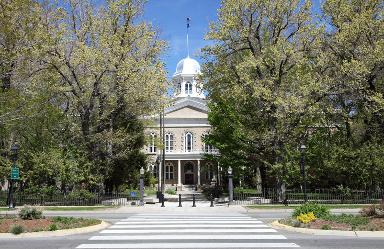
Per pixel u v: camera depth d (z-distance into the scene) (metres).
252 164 40.66
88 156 36.16
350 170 33.72
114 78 36.06
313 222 15.99
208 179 77.44
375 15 36.38
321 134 37.06
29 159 34.19
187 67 91.38
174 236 13.79
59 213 26.67
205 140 46.03
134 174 45.53
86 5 36.72
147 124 44.53
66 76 36.25
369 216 17.91
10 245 12.09
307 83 33.69
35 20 21.67
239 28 34.62
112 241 12.77
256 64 33.22
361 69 32.34
